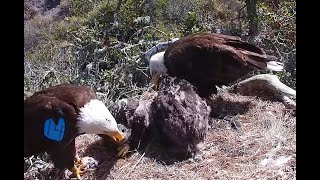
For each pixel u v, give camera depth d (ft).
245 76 5.36
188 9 8.30
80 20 9.11
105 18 7.68
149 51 6.14
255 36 7.01
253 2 7.14
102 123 3.95
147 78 6.02
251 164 4.05
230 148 4.28
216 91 4.95
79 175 4.14
